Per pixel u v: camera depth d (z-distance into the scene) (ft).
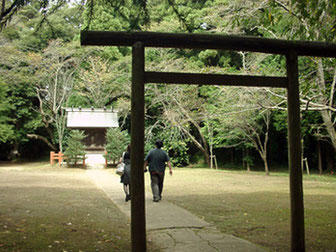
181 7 75.92
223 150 89.97
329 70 35.04
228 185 41.09
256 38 13.39
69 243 14.33
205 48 13.44
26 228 16.57
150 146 79.61
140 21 12.69
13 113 93.30
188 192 33.96
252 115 59.31
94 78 85.81
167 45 13.10
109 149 73.15
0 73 76.59
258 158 86.02
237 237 16.07
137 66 12.71
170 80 13.06
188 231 17.20
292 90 13.65
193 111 70.95
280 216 21.29
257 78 13.62
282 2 30.68
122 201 27.43
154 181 27.61
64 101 96.02
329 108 36.35
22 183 40.37
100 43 12.90
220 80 13.38
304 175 60.13
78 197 28.96
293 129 13.48
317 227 18.29
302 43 13.61
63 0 13.35
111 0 13.07
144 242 12.35
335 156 70.03
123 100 83.35
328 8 18.15
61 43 83.51
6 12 14.23
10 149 104.53
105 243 14.67
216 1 69.77
